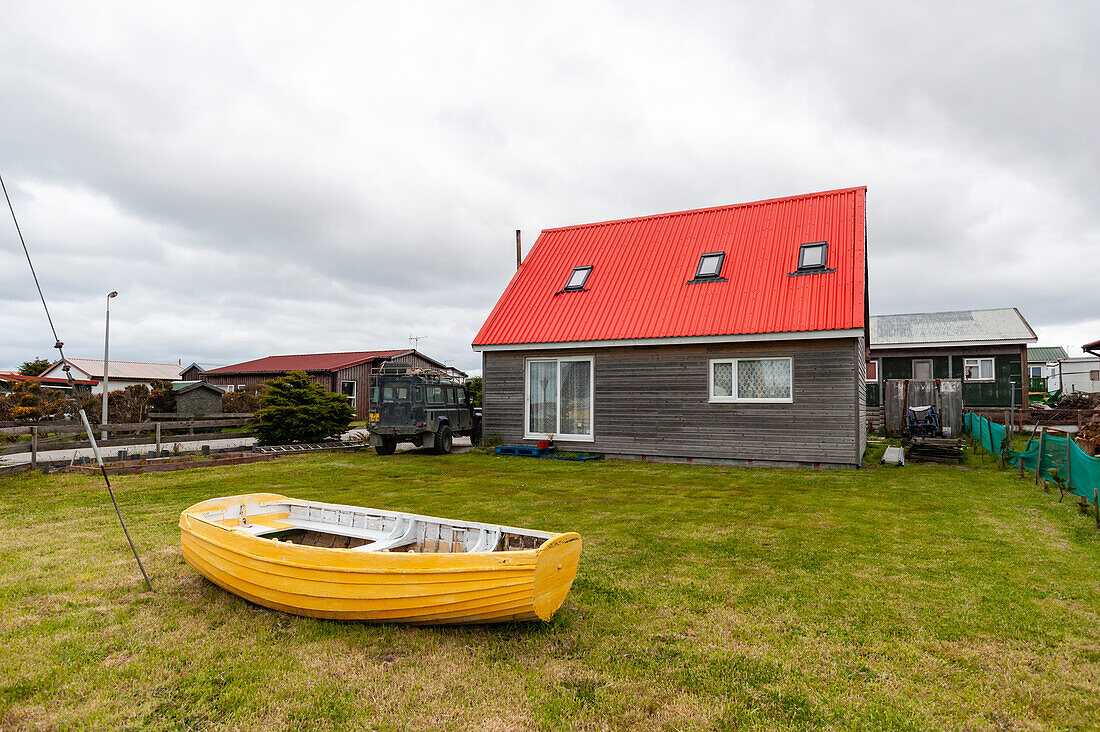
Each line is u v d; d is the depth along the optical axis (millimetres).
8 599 5805
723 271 15984
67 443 16922
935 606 5352
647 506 9641
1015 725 3652
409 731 3660
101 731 3693
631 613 5258
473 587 4648
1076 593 5613
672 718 3746
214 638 4949
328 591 5055
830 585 5887
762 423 14109
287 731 3680
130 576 6473
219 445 21062
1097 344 29734
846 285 14016
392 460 16000
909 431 16234
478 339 17375
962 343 25578
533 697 3984
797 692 4016
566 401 16469
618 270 17719
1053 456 11062
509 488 11531
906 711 3795
